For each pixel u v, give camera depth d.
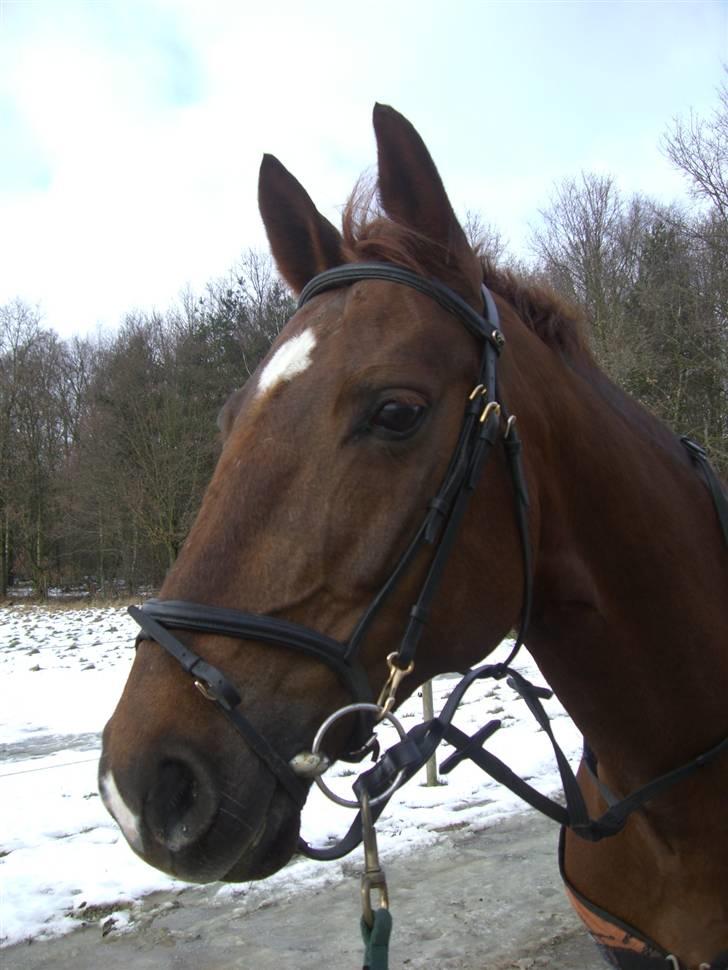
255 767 1.27
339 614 1.36
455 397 1.49
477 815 5.01
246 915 3.86
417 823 4.90
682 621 1.78
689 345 16.38
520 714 7.29
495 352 1.56
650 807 1.81
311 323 1.52
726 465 14.73
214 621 1.30
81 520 29.33
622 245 17.86
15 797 5.67
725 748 1.80
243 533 1.35
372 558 1.37
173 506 27.25
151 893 4.12
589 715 1.84
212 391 29.81
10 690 10.41
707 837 1.80
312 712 1.33
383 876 1.30
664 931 1.87
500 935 3.60
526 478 1.56
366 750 1.41
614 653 1.75
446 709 1.63
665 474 1.93
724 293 16.09
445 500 1.42
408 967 3.37
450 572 1.44
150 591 28.84
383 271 1.54
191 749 1.23
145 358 29.67
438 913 3.82
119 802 1.22
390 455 1.40
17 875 4.32
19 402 33.47
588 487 1.71
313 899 4.01
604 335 15.98
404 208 1.63
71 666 12.28
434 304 1.53
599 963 3.32
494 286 1.89
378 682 1.40
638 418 2.00
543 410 1.65
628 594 1.74
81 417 31.38
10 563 34.00
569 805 1.79
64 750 7.13
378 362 1.42
